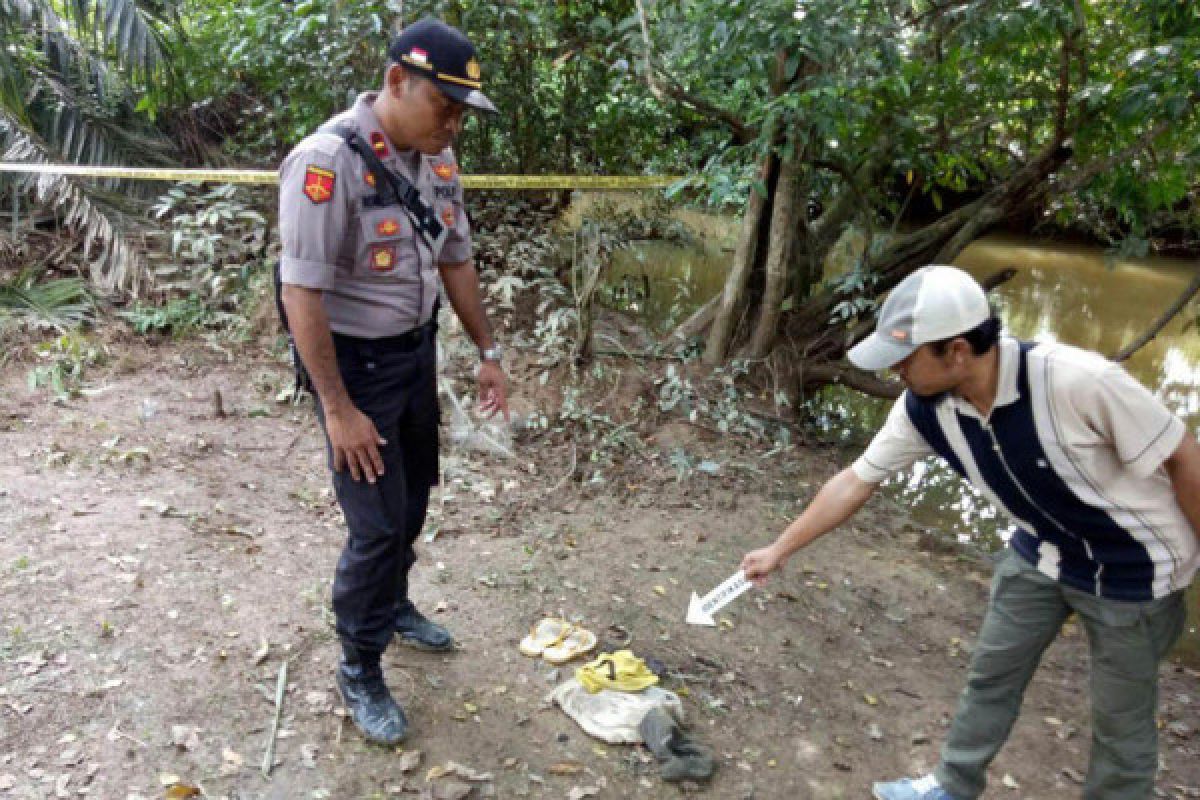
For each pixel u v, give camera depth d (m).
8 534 3.52
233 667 2.97
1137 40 5.21
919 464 5.91
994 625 2.44
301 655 3.06
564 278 7.16
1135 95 4.53
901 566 4.25
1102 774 2.36
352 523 2.56
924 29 5.25
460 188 2.78
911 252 6.18
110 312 5.88
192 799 2.48
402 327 2.53
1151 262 12.09
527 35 6.63
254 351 5.67
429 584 3.58
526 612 3.48
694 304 8.01
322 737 2.74
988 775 2.93
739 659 3.38
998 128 6.35
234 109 7.85
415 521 2.94
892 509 5.00
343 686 2.80
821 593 3.91
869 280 6.02
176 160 7.33
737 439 5.28
